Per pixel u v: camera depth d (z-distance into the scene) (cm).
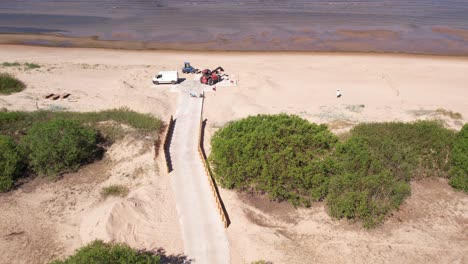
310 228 2898
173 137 4003
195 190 3194
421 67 6488
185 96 5081
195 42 7569
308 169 3059
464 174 3334
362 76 6078
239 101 5006
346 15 9744
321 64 6550
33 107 4719
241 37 7875
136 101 4762
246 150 3136
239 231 2816
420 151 3644
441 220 3003
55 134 3556
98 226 2772
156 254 2600
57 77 5766
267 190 3053
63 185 3341
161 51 7081
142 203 3030
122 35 7888
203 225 2852
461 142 3531
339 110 4906
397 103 5200
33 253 2667
